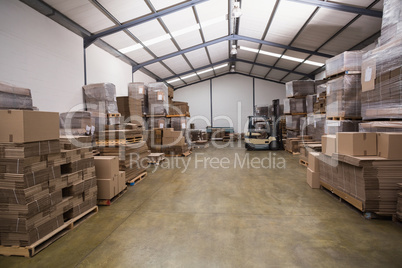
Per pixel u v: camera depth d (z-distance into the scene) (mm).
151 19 6598
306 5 6500
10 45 4188
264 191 4355
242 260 2166
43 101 4941
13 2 4246
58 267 2107
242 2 6992
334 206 3525
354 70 4547
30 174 2273
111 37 7191
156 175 5785
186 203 3773
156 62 10656
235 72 17297
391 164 2922
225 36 9898
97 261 2189
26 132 2213
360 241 2469
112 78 8188
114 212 3406
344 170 3486
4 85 2631
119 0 5527
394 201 2930
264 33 9008
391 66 3252
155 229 2846
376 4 5781
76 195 2990
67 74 5707
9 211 2252
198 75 15742
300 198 3922
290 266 2062
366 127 3725
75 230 2828
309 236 2604
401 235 2582
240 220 3078
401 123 3119
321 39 8391
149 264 2133
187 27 7977
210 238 2600
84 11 5504
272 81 17062
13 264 2150
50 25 5180
